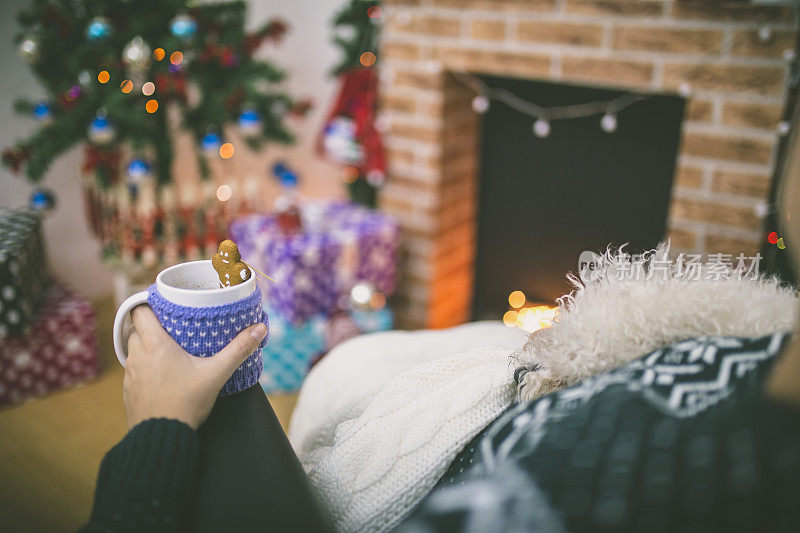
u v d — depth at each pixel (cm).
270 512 58
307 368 205
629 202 203
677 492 40
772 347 45
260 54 259
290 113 226
